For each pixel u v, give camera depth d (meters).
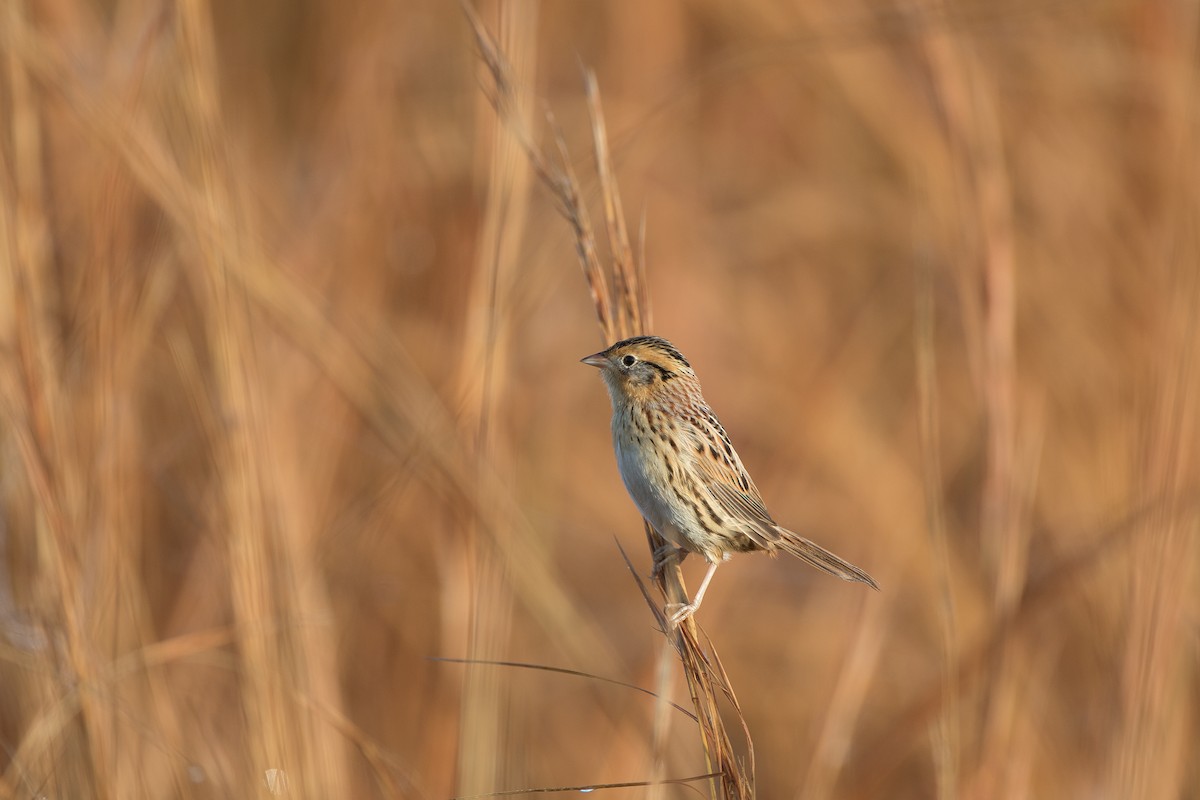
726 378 17.03
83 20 12.82
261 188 14.62
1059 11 15.41
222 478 8.64
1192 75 14.68
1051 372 14.51
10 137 8.91
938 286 16.27
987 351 11.45
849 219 18.02
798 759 12.99
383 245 14.21
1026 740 10.87
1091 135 15.71
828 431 15.56
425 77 16.16
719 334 17.44
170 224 10.05
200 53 9.11
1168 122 14.59
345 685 11.84
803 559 8.83
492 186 9.79
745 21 17.67
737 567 15.07
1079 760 11.80
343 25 16.55
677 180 18.42
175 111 9.49
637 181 17.66
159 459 11.56
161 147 9.73
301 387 12.33
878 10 15.75
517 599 12.73
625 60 18.36
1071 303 14.74
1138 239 14.51
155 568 11.43
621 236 8.02
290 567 8.83
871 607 10.96
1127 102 15.71
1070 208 15.60
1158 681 9.95
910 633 14.05
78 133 10.24
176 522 12.01
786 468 15.66
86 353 9.15
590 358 8.88
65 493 8.28
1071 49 15.91
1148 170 14.70
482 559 9.56
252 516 8.55
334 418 12.31
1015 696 10.80
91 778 8.10
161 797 9.41
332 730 9.48
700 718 6.53
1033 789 11.74
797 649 14.31
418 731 11.82
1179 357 10.35
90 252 9.30
